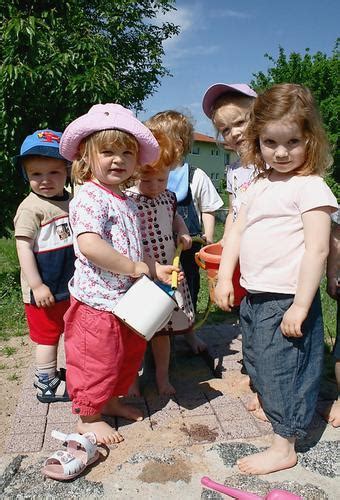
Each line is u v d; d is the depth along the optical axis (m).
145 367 3.28
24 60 5.56
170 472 2.19
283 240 2.11
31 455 2.35
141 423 2.61
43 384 2.87
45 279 2.82
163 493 2.07
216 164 37.53
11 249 9.23
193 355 3.55
